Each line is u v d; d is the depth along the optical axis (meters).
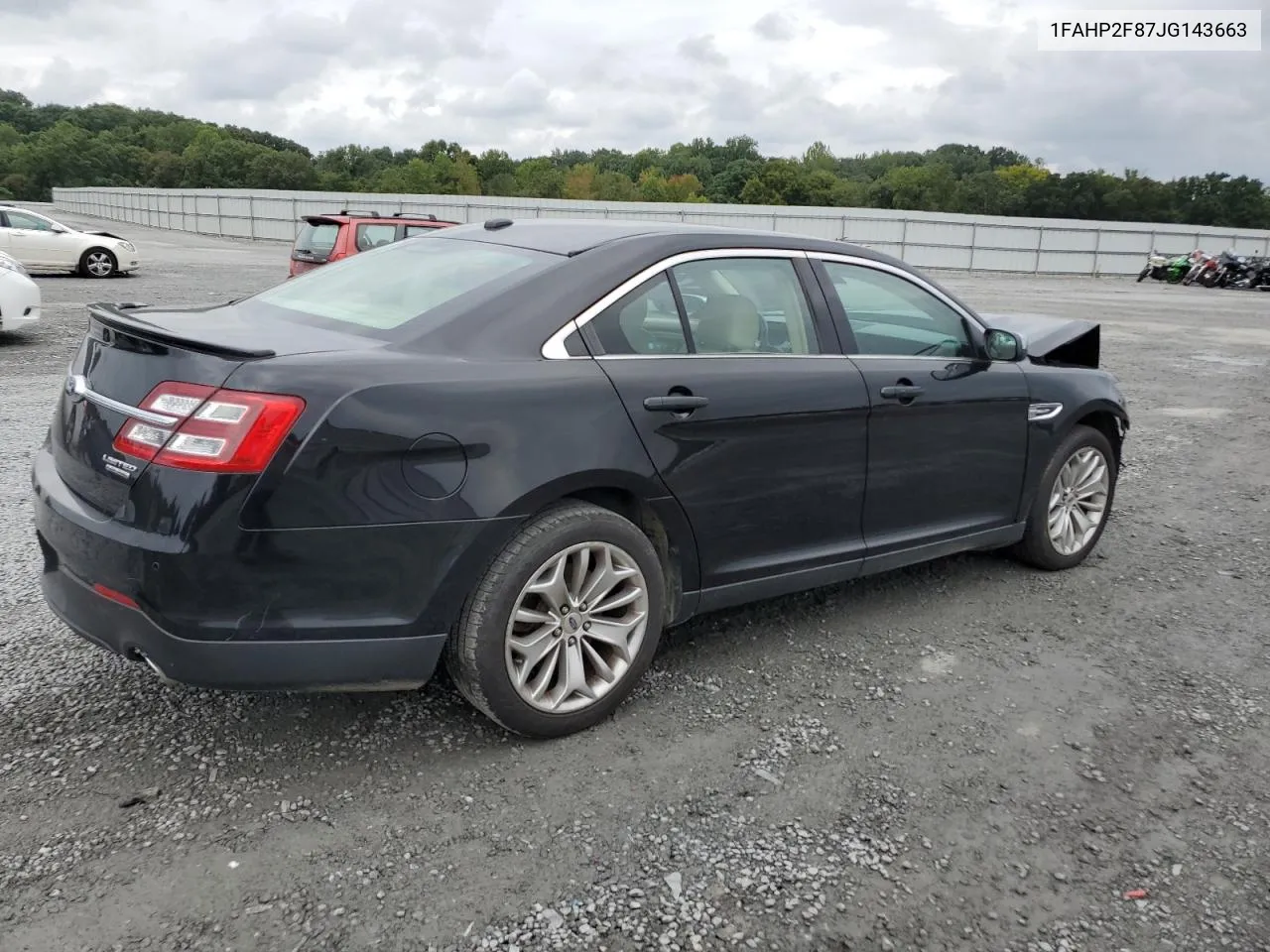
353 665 2.70
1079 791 2.94
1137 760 3.14
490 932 2.26
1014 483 4.48
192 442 2.51
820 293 3.76
